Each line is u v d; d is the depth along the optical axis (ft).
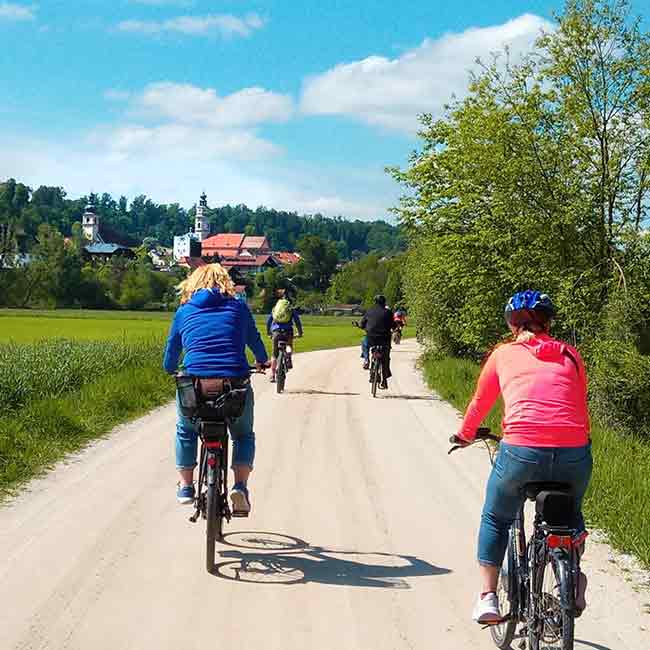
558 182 67.72
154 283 402.52
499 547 14.28
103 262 475.72
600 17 65.26
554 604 12.67
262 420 42.19
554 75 66.90
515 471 13.58
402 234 75.97
